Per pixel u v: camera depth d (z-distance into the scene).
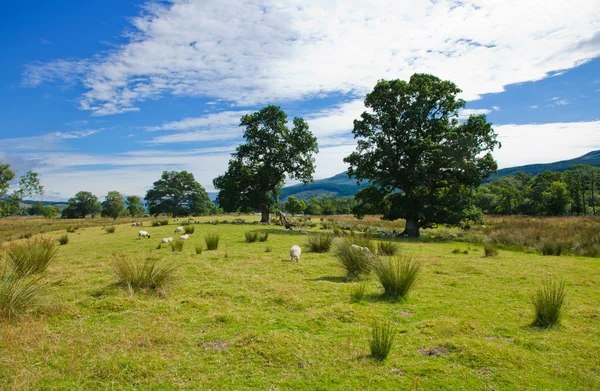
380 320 5.64
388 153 26.59
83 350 4.34
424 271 10.02
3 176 29.42
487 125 25.53
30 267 8.92
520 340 4.84
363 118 28.39
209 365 4.05
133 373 3.82
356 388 3.56
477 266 10.77
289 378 3.77
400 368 4.00
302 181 41.88
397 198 27.25
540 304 5.66
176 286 7.67
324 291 7.45
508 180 100.50
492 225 33.84
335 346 4.59
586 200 76.00
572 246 16.55
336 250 11.16
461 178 26.47
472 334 5.10
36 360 4.05
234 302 6.62
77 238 24.38
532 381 3.73
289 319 5.66
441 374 3.85
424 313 6.11
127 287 7.30
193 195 81.38
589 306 6.62
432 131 27.00
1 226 46.34
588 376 3.83
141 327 5.21
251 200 39.59
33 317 5.45
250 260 11.59
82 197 99.75
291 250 11.80
